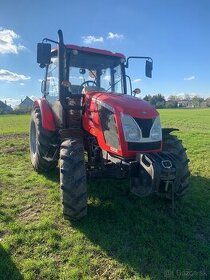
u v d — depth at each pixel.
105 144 5.01
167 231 4.68
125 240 4.38
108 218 4.97
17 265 3.77
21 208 5.30
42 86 7.34
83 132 5.51
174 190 4.57
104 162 5.11
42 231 4.51
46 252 4.05
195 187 6.58
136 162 4.62
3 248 4.08
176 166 4.45
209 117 34.50
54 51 6.34
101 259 3.94
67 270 3.70
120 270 3.73
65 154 4.73
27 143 10.92
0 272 3.63
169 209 5.42
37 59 5.34
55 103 6.24
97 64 6.20
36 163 6.93
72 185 4.56
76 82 6.02
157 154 4.61
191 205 5.61
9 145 10.51
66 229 4.61
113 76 6.34
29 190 6.13
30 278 3.54
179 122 26.62
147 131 4.83
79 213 4.65
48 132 6.56
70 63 5.98
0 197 5.75
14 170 7.49
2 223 4.77
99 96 5.33
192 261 3.96
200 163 8.52
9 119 34.75
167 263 3.91
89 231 4.54
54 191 6.02
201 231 4.73
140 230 4.64
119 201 5.59
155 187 4.36
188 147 11.02
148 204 5.57
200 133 15.56
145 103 5.23
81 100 5.73
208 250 4.20
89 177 4.95
